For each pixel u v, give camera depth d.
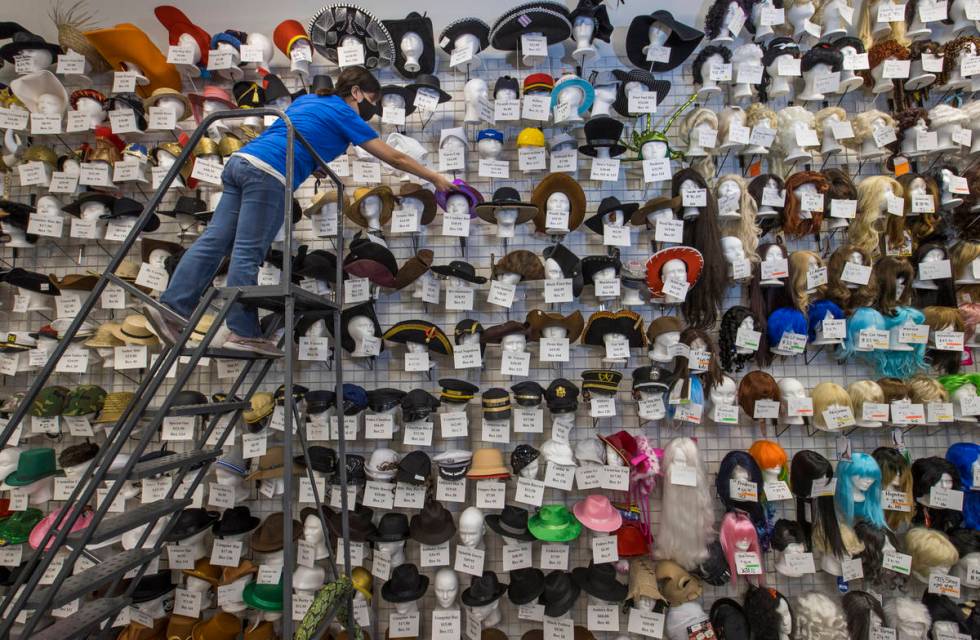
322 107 2.37
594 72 3.13
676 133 3.32
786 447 3.13
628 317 2.88
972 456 2.92
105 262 3.29
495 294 2.93
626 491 3.03
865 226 3.05
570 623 2.82
